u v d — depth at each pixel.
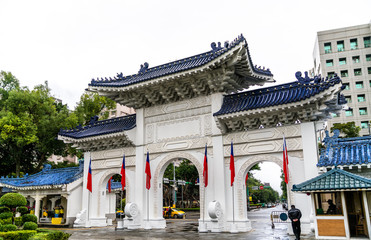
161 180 21.70
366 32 61.69
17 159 35.78
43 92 36.91
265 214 45.47
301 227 16.06
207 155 19.59
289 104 16.53
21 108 33.75
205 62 18.33
